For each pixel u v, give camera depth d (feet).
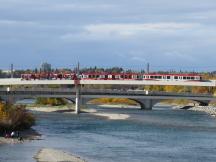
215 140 549.95
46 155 420.36
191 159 428.15
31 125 601.21
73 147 482.28
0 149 448.65
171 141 536.01
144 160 417.08
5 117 539.29
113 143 514.27
